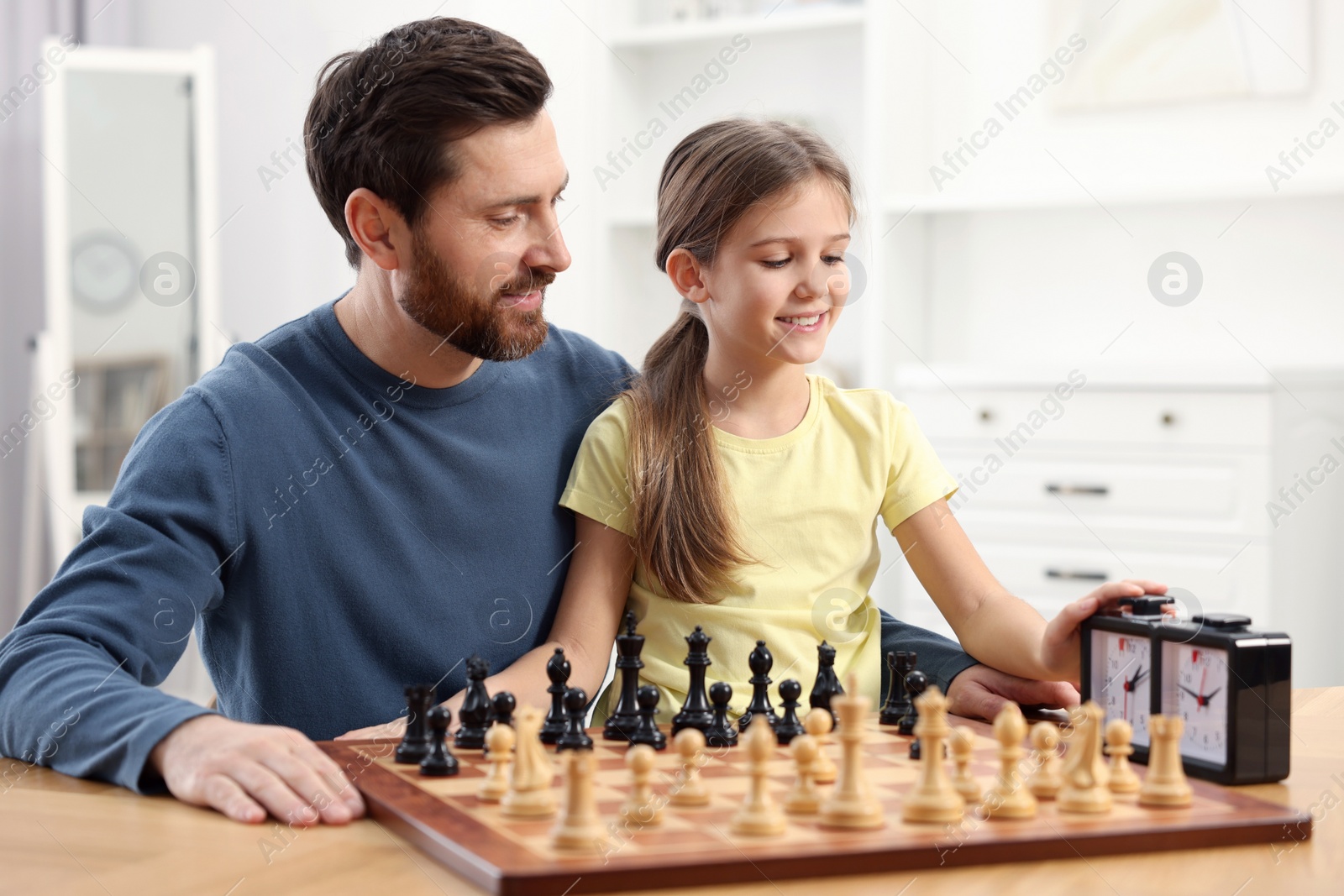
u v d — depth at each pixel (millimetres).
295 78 3684
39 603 1056
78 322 3453
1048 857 703
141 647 1042
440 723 869
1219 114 3117
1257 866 699
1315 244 3018
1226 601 2721
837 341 3373
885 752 928
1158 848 719
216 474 1146
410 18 3521
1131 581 994
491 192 1164
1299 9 3014
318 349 1253
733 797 799
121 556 1074
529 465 1287
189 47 3779
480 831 719
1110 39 3209
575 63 3467
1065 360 3281
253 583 1182
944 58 3402
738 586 1238
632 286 3613
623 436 1286
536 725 780
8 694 964
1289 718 870
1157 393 2773
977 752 911
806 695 1203
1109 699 958
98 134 3453
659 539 1230
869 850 677
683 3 3457
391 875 686
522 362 1360
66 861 720
